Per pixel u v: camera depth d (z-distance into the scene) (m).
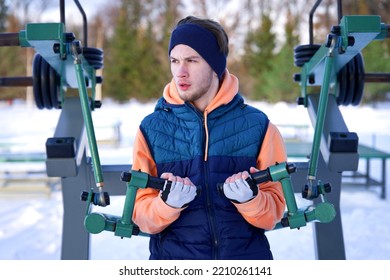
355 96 2.17
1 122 12.79
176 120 1.45
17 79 2.12
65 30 1.54
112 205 4.20
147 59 20.94
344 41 1.49
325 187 1.43
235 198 1.28
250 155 1.42
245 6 21.77
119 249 3.51
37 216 4.46
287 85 18.66
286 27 19.44
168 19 20.98
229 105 1.46
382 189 5.08
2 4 21.31
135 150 1.45
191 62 1.40
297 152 5.20
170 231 1.42
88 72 2.09
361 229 4.04
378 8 18.75
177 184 1.27
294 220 1.36
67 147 1.61
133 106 19.16
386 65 16.88
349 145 1.70
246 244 1.39
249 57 20.66
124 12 21.23
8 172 5.41
